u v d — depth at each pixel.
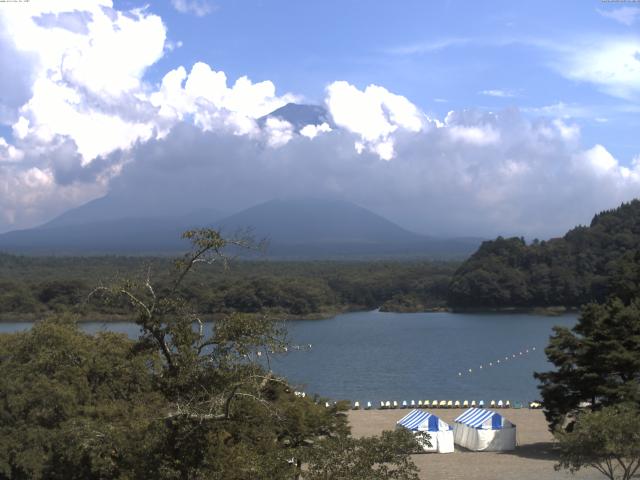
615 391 52.25
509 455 56.84
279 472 25.72
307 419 40.97
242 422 27.45
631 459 38.75
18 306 177.12
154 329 27.06
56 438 36.84
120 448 28.83
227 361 26.73
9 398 42.19
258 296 193.88
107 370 45.31
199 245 26.70
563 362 55.94
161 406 39.78
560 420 56.97
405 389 110.81
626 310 56.12
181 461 26.77
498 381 117.00
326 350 154.25
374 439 25.97
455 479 47.09
